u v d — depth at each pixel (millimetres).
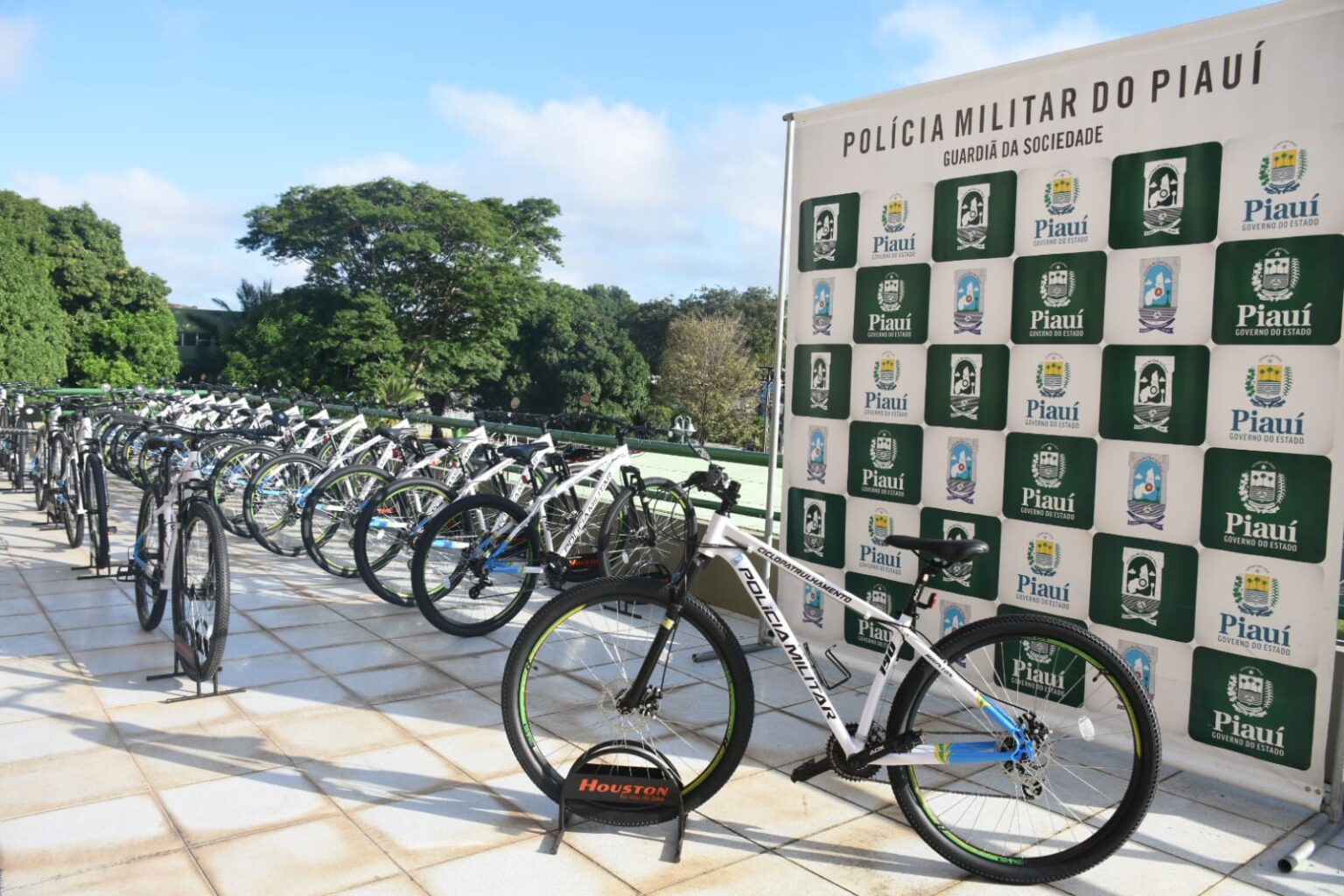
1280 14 2654
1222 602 2859
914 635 2506
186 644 3666
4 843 2498
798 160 3924
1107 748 3244
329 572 5391
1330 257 2605
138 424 6809
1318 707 2676
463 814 2713
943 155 3447
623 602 2686
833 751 2564
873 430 3719
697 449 5000
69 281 34531
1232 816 2807
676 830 2615
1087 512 3143
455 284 42438
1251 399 2771
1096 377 3100
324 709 3502
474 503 4383
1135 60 2957
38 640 4234
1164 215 2916
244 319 40562
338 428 6992
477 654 4176
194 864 2414
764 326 54750
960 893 2375
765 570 4750
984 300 3361
